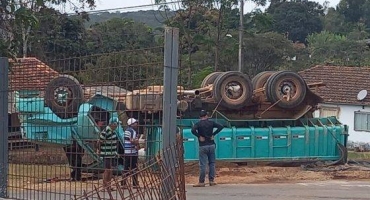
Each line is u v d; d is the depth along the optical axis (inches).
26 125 338.3
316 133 791.7
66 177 337.7
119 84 298.8
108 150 367.2
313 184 647.8
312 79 1733.5
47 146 344.8
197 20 1689.2
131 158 344.8
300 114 801.6
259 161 771.4
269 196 540.4
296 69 2226.9
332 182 669.3
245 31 1745.8
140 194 275.9
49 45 1470.2
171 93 281.1
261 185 632.4
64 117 339.0
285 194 556.7
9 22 390.0
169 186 277.7
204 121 609.6
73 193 327.3
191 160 728.3
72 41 1615.4
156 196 276.1
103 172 321.7
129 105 299.3
